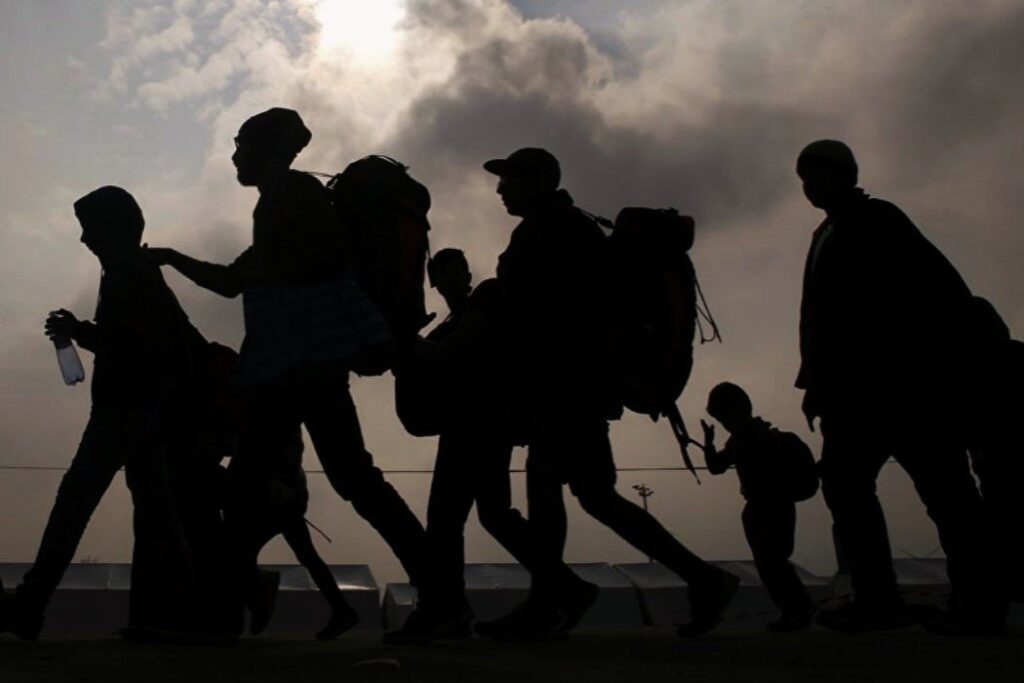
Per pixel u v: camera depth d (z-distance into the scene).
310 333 3.95
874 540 4.70
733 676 2.92
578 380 4.57
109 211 4.54
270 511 5.93
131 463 4.55
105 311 4.52
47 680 2.87
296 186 4.05
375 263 4.12
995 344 5.12
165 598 4.46
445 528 4.68
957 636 4.29
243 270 4.11
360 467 4.12
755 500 6.17
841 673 2.95
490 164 4.85
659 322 4.62
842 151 4.73
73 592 7.39
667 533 4.70
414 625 4.26
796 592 6.09
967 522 4.38
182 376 4.68
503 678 2.90
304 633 7.37
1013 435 5.02
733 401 6.25
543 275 4.61
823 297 4.67
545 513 4.63
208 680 2.87
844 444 4.64
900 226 4.59
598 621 7.81
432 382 4.73
